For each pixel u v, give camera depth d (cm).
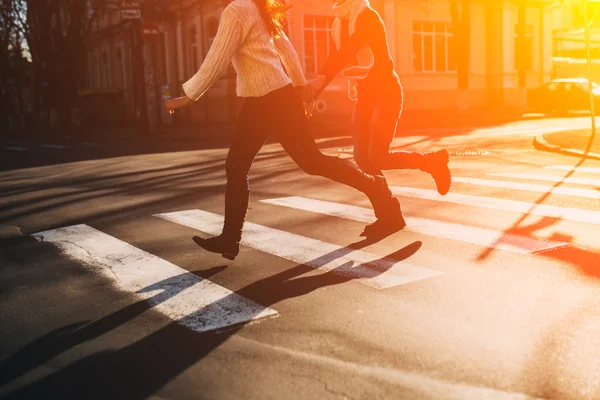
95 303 389
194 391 271
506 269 432
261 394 265
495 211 622
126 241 545
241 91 435
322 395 262
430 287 397
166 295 398
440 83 3089
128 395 270
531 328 327
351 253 481
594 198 680
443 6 3059
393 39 2948
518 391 261
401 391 263
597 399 253
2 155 1477
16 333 346
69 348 323
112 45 3941
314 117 2697
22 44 3684
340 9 504
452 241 509
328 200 709
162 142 1852
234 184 446
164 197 775
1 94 3619
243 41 424
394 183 814
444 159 547
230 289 406
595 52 3766
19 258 500
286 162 1113
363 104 525
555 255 462
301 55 2681
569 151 1117
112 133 2408
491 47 3231
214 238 453
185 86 430
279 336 327
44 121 3388
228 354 307
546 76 3366
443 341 313
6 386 282
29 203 759
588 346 303
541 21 3322
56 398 269
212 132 2172
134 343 326
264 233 555
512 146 1294
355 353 302
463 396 257
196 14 2969
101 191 841
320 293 393
